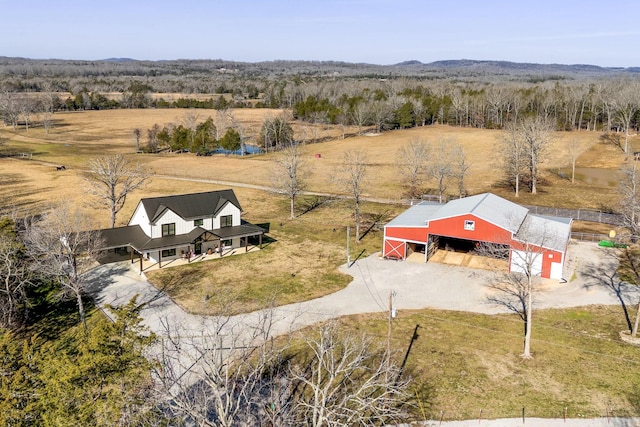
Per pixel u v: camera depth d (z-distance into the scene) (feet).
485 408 92.99
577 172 297.12
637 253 168.35
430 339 116.88
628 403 93.97
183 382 91.91
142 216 171.63
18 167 317.83
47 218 183.52
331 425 73.20
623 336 117.50
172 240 166.20
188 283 150.00
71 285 132.05
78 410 63.77
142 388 71.31
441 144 319.06
